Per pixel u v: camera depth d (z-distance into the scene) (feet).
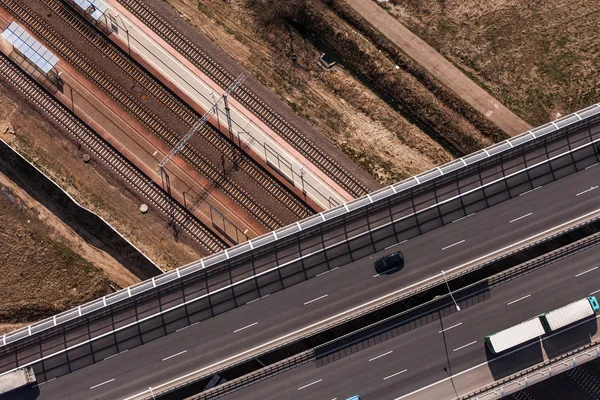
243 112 282.56
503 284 250.98
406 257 251.19
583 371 272.72
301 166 279.69
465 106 284.82
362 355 246.47
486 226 252.42
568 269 251.60
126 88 283.38
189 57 285.02
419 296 268.82
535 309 248.93
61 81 282.77
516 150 254.88
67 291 276.21
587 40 286.46
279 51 289.12
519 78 285.84
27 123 281.74
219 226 277.64
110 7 285.43
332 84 289.53
